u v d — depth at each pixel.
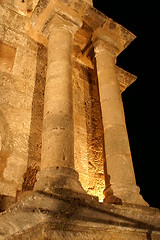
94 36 8.14
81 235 4.39
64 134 5.43
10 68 7.09
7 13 8.01
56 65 6.55
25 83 7.12
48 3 7.34
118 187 5.62
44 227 4.10
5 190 5.38
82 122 7.73
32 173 5.95
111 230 4.83
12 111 6.44
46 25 7.45
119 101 7.21
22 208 4.09
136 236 5.11
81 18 7.54
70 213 4.29
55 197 4.13
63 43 6.99
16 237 4.66
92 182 6.83
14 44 7.57
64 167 4.96
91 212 4.50
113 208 4.82
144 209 5.25
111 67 7.82
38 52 8.00
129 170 5.97
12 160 5.82
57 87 6.14
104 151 6.42
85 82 8.74
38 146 6.39
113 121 6.68
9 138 6.04
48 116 5.72
